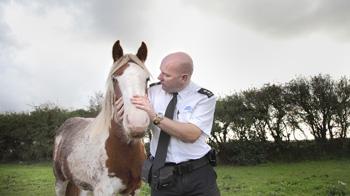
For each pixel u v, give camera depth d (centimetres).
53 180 1242
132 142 409
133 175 424
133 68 362
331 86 1806
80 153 455
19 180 1248
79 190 547
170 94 305
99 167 427
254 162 1800
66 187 570
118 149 413
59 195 570
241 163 1811
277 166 1653
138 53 409
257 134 1831
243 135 1830
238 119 1823
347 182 1052
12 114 2117
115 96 378
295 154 1838
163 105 306
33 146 2059
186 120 296
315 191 923
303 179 1156
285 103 1833
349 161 1689
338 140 1825
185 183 295
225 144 1844
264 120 1839
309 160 1809
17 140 2075
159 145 300
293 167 1566
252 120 1806
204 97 298
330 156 1809
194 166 295
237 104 1850
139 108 293
